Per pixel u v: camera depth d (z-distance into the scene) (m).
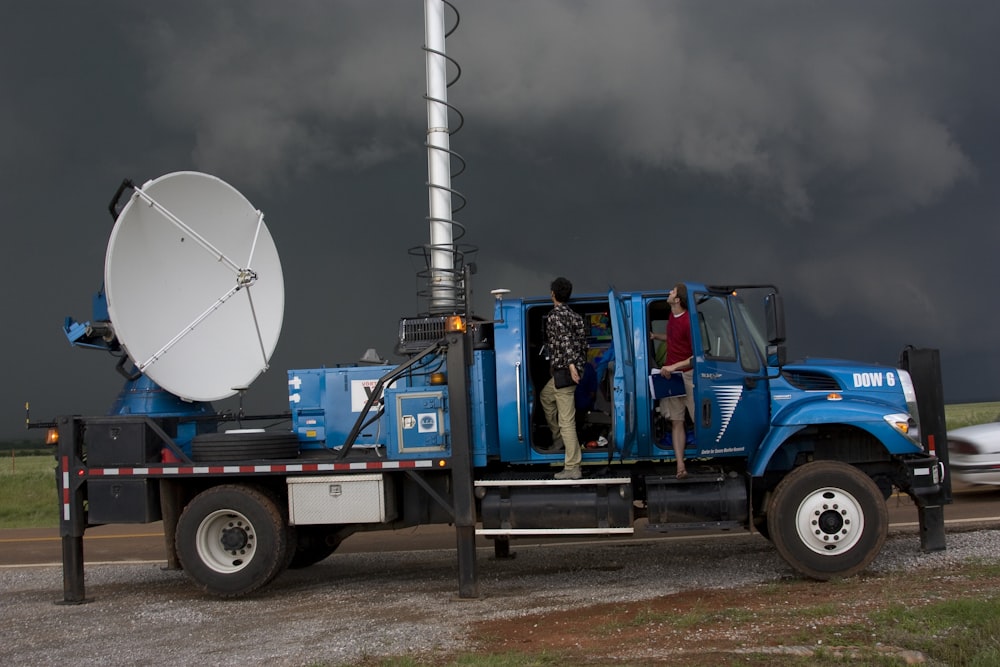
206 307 10.26
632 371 8.57
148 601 9.25
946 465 9.08
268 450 9.38
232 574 8.97
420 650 6.60
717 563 9.62
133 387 10.05
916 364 9.26
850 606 7.13
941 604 6.70
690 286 8.67
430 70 10.69
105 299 10.11
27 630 8.12
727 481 8.70
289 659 6.58
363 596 8.93
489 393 8.99
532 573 9.69
